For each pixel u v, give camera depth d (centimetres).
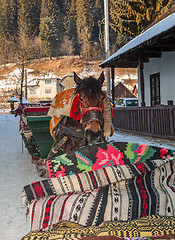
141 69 1153
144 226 138
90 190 168
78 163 179
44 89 6981
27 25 13550
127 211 159
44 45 12419
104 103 330
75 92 344
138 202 160
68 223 156
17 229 322
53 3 15012
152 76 1477
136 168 170
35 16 15375
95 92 302
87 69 10544
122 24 3238
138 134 1136
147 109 1052
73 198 165
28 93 7219
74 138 349
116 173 168
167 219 147
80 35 13150
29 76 9681
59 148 392
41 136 480
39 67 11038
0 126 1330
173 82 1246
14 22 14350
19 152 757
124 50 1260
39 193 167
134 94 6097
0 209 377
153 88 1482
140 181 172
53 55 12469
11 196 426
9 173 552
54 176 176
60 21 14838
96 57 11450
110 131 334
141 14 3067
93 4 14975
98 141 297
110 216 157
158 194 165
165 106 913
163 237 123
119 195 164
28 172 560
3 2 14425
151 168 171
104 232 131
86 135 303
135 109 1168
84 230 139
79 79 333
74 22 14375
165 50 1170
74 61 11438
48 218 160
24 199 168
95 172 170
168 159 178
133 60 1454
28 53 3984
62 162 181
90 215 158
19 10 14175
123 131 1315
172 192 168
